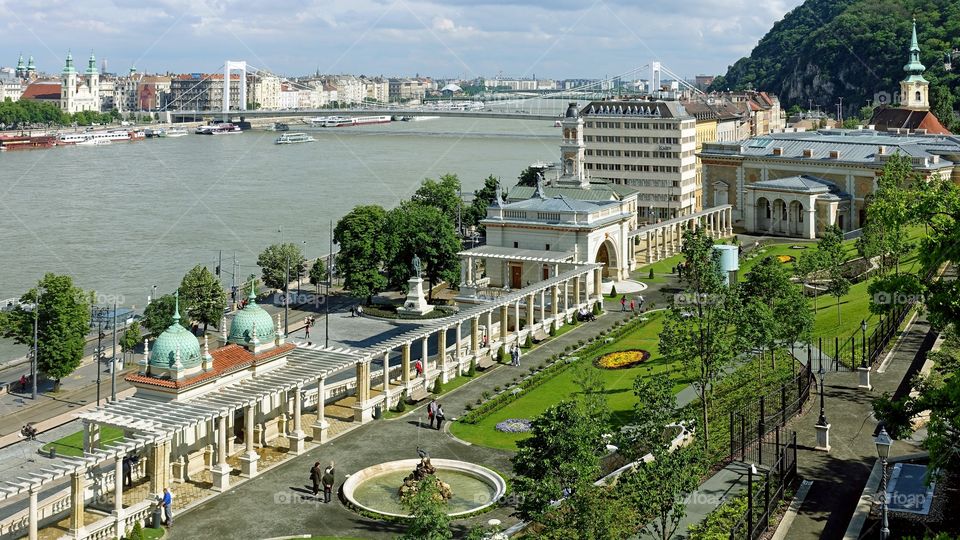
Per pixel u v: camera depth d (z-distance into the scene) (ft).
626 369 531.50
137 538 335.26
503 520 352.49
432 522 284.61
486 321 628.69
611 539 293.43
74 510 337.93
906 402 298.97
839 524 306.96
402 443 431.43
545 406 476.13
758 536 300.20
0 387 562.66
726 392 449.06
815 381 425.28
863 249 642.63
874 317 536.42
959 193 329.52
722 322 401.90
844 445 363.35
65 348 550.77
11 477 424.87
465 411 474.49
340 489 384.06
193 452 400.88
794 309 459.32
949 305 284.20
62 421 504.84
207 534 347.56
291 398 447.42
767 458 356.59
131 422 375.86
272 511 366.02
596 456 325.62
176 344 404.98
